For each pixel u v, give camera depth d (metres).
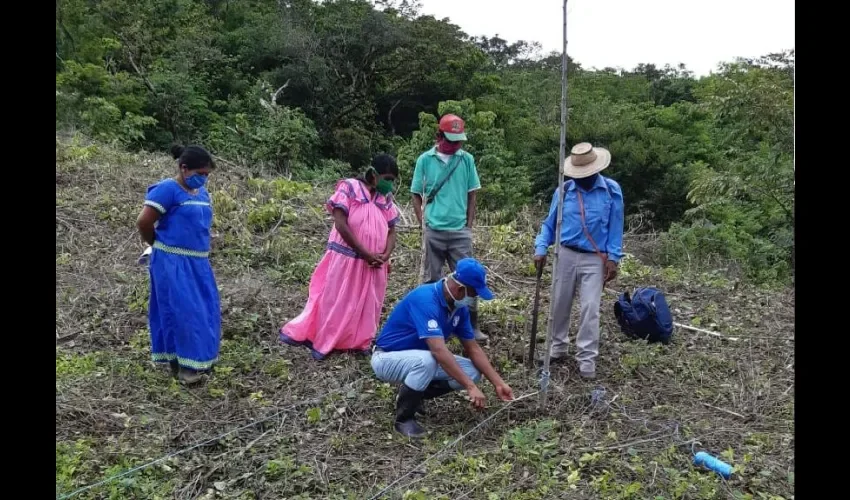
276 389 4.88
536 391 4.93
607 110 25.27
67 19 19.38
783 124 11.43
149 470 3.79
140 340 5.52
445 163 5.59
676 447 4.18
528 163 20.38
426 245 5.68
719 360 5.62
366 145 23.20
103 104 15.96
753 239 11.47
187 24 23.28
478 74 27.58
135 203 8.98
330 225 8.87
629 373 5.33
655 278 8.07
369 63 25.28
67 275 6.75
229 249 7.61
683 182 17.44
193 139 19.77
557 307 5.29
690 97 33.25
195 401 4.63
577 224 5.09
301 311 6.28
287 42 23.95
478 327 5.93
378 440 4.27
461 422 4.52
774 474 3.85
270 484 3.73
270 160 16.62
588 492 3.67
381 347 4.44
